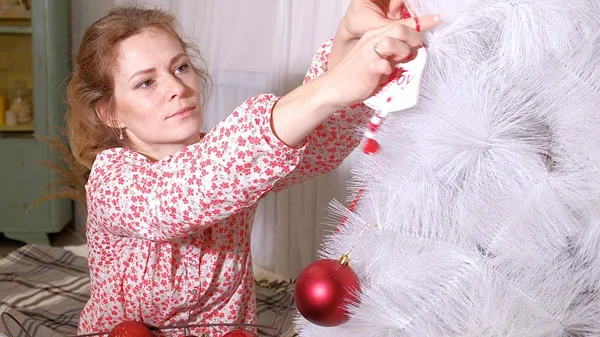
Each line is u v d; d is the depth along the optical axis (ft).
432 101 1.96
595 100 1.86
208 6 7.32
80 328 3.89
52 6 8.62
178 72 3.70
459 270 1.96
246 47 6.92
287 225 6.70
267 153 2.35
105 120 3.79
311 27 6.11
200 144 2.62
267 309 6.07
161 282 3.55
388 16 2.49
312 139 3.26
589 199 1.86
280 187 3.51
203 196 2.55
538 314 1.91
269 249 7.09
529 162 1.88
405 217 2.03
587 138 1.86
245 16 6.89
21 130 8.82
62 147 8.05
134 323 3.19
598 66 1.87
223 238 3.65
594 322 1.92
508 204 1.90
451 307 1.96
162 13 3.85
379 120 2.06
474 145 1.88
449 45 1.95
